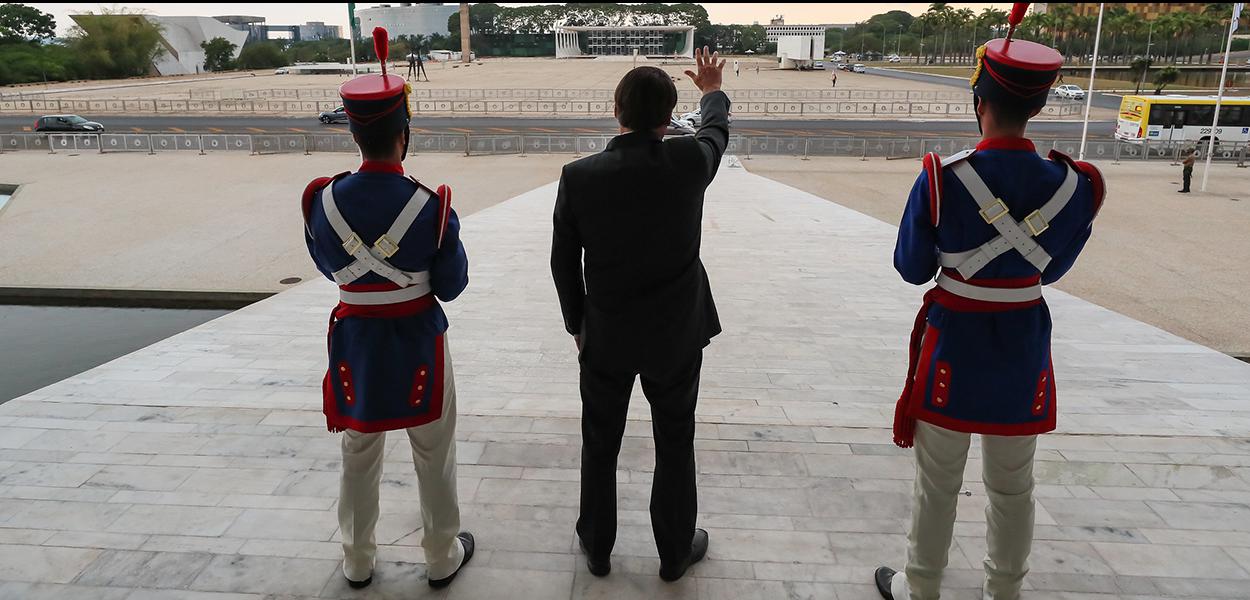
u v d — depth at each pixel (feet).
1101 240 50.01
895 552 10.16
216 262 43.32
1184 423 15.24
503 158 93.76
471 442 13.56
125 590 9.23
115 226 53.42
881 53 605.31
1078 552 10.25
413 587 9.30
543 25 566.36
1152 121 107.24
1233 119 105.70
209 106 172.86
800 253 34.88
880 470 12.60
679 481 8.91
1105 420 15.40
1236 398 16.85
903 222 7.75
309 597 9.11
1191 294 37.22
